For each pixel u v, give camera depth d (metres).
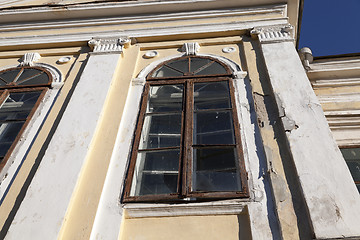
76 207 3.05
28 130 4.03
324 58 5.95
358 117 4.98
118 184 3.24
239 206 2.91
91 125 3.81
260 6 5.76
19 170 3.55
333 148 3.18
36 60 5.41
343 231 2.55
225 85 4.39
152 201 3.03
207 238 2.77
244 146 3.44
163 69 4.89
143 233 2.86
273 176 3.08
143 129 3.84
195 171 3.29
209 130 3.77
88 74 4.69
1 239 2.94
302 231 2.65
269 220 2.77
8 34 6.00
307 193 2.83
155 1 5.83
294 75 4.16
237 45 5.19
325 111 5.28
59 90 4.66
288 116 3.57
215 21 5.64
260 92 4.07
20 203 3.20
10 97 4.66
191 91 4.30
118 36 5.52
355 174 4.38
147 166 3.45
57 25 5.96
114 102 4.22
